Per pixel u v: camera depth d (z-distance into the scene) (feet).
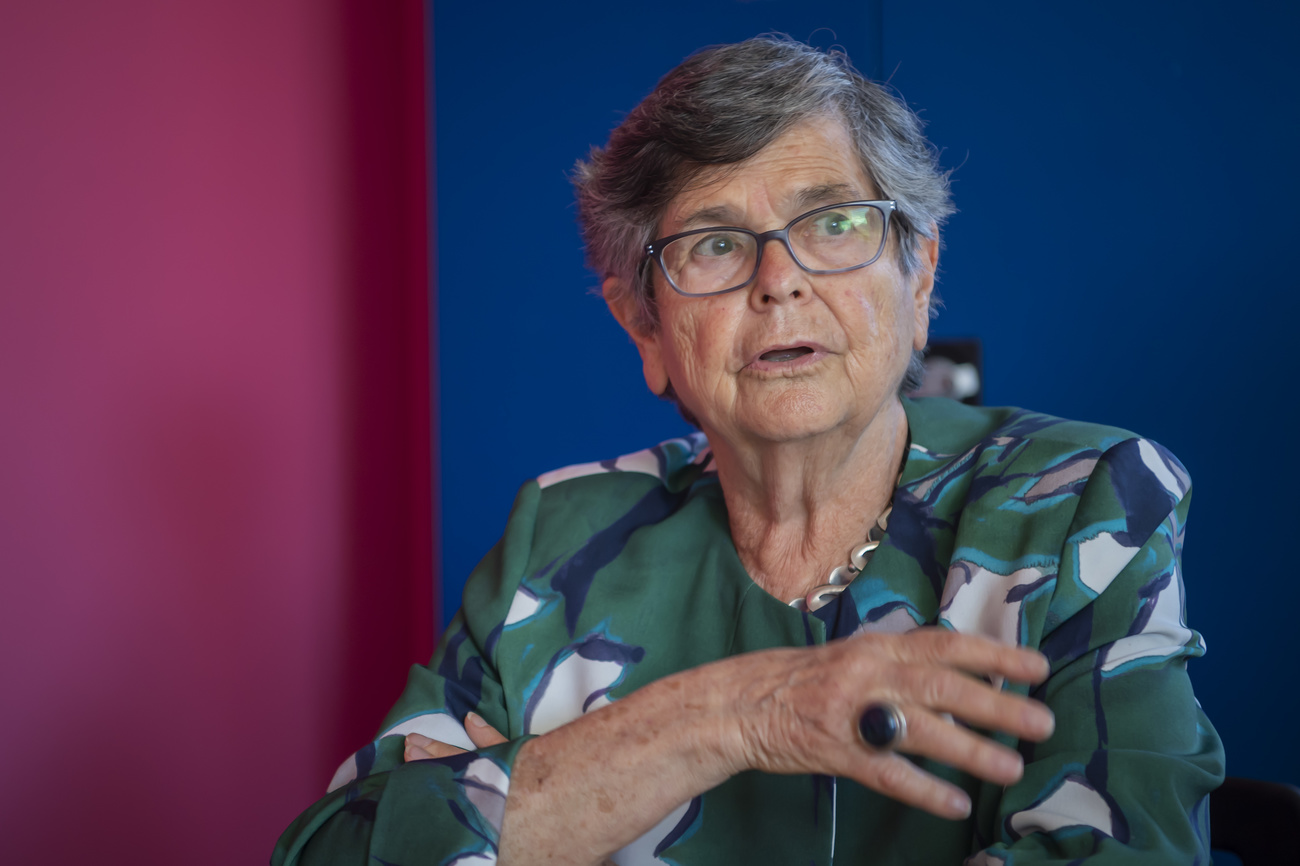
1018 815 2.65
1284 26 5.97
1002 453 3.36
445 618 6.81
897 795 2.42
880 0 6.48
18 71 5.35
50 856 5.40
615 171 3.79
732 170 3.49
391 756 3.57
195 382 6.34
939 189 3.72
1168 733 2.67
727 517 3.92
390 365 8.09
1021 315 6.38
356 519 7.67
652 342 4.07
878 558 3.38
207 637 6.37
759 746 2.59
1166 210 6.16
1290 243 5.97
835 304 3.34
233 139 6.68
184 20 6.33
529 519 4.20
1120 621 2.85
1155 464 3.14
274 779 6.86
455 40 6.75
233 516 6.60
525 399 6.75
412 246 8.38
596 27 6.67
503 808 2.81
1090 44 6.28
